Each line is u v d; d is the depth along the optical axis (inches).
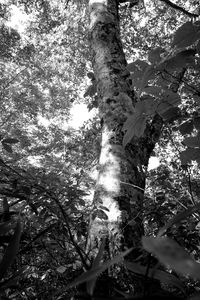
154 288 30.3
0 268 32.3
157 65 36.8
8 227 39.3
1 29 317.4
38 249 75.2
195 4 234.4
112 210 69.2
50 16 298.8
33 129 357.4
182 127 43.8
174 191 93.4
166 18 265.6
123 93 91.9
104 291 42.4
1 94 376.2
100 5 119.7
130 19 274.4
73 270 69.2
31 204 65.2
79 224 78.9
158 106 41.1
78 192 78.1
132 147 82.7
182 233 78.1
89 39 114.2
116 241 62.7
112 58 101.7
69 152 198.4
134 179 76.4
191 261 15.1
